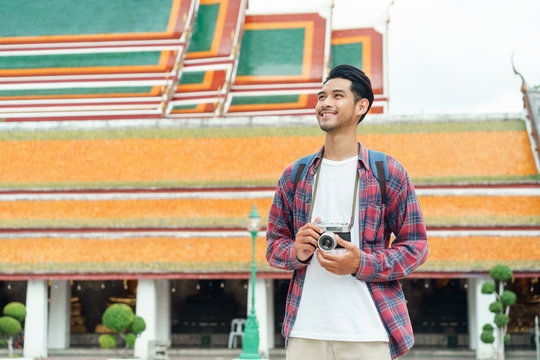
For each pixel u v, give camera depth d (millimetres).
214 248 32969
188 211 34250
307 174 4453
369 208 4238
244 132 37000
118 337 36875
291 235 4637
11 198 35219
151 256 32781
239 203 34438
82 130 37719
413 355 33094
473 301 33219
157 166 36031
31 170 36375
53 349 34594
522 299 38438
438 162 35000
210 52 46375
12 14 47281
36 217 34469
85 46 44750
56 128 37906
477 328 31500
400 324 4105
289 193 4543
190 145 36812
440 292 39875
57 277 32375
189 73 45688
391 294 4184
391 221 4332
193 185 34812
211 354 34469
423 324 38562
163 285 35438
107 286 40562
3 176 36156
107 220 34062
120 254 33000
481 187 33844
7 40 45562
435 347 35625
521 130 35812
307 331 4195
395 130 36469
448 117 36500
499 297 29906
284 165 35531
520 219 32656
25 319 32250
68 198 35125
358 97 4348
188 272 32062
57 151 37125
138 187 34906
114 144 37188
